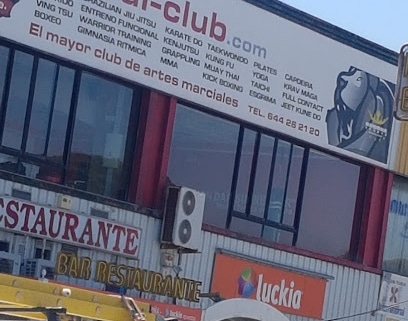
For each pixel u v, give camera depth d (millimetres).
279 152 20547
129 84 17891
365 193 22438
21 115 16328
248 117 19688
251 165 20000
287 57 20406
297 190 20969
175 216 17922
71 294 8953
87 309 8930
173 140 18562
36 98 16516
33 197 16094
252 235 20016
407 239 23406
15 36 15992
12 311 8367
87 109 17281
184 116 18766
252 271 19625
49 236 16281
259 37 19828
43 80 16609
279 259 20250
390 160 22781
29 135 16453
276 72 20188
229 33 19266
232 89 19359
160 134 18281
